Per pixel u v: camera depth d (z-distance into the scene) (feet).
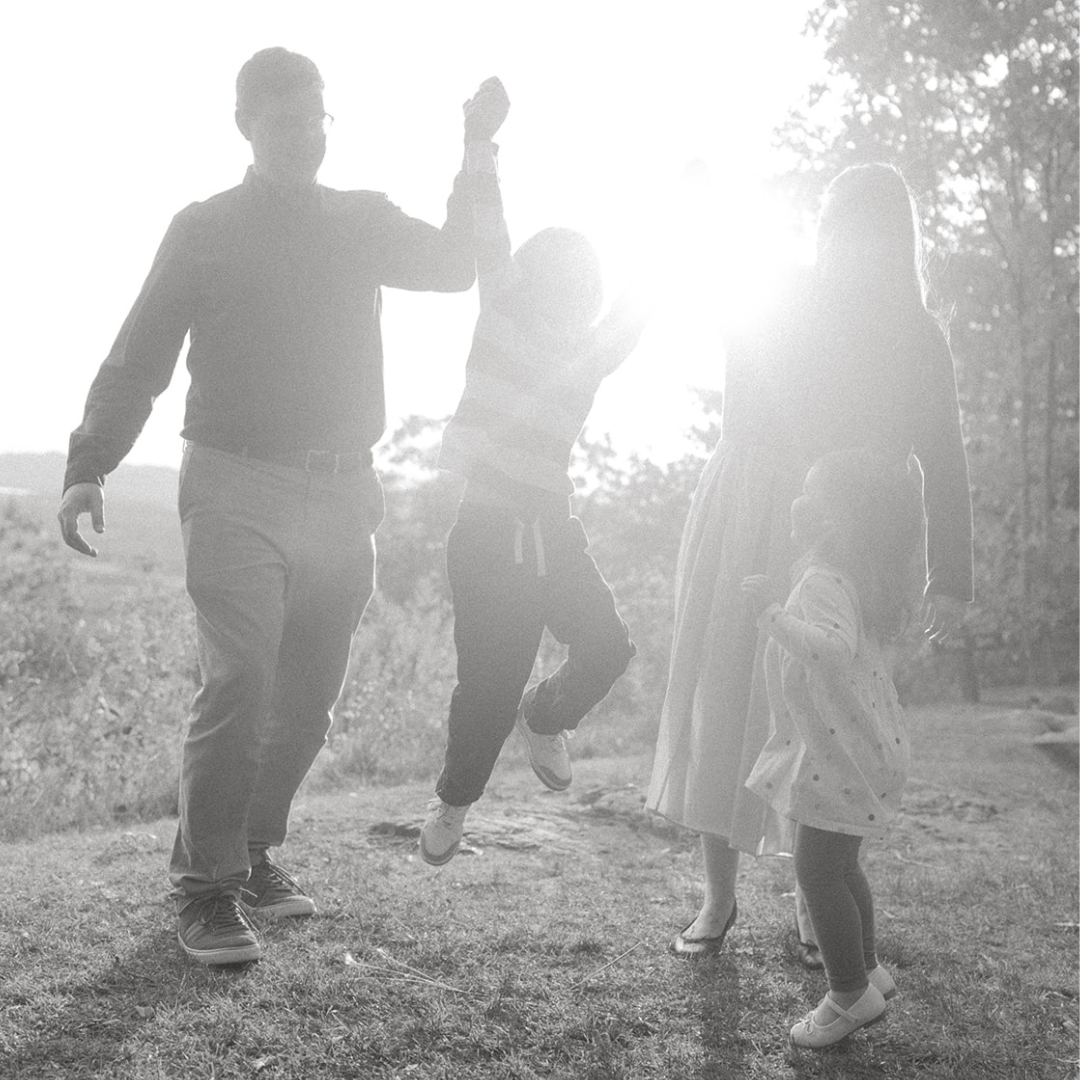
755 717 12.25
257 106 12.39
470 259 12.71
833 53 57.62
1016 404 64.85
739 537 12.50
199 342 12.53
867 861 18.90
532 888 15.42
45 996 10.53
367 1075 9.61
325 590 12.92
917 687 50.75
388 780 28.37
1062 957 13.76
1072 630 58.95
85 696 29.40
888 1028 11.18
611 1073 9.87
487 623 11.06
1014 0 55.72
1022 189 64.13
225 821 11.87
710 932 12.91
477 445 11.18
